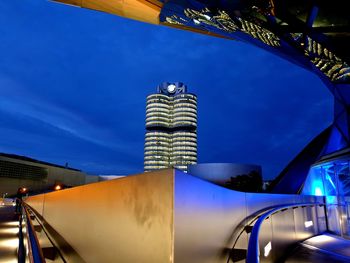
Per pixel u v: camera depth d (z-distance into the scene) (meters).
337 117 23.22
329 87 24.14
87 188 3.58
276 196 6.76
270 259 5.67
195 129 188.38
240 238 3.98
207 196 2.88
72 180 118.25
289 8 16.78
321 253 7.32
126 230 2.57
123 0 23.52
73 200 4.16
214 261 2.87
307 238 9.94
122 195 2.71
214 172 54.94
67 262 4.17
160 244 2.15
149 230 2.29
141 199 2.43
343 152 15.40
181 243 2.17
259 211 5.19
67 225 4.38
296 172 28.05
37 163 101.75
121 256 2.59
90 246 3.27
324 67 21.30
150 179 2.36
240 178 54.09
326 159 17.47
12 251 7.69
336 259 6.64
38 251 2.56
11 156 96.38
